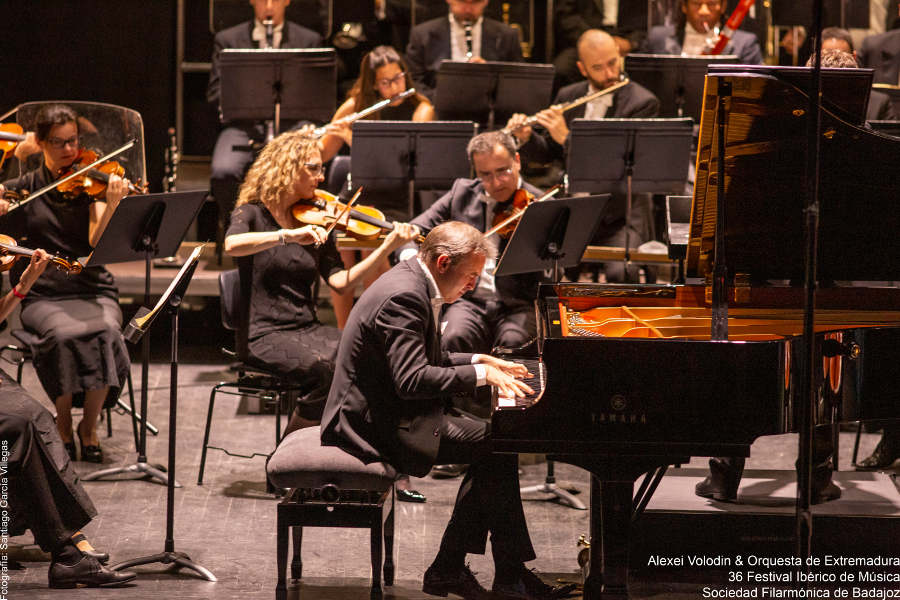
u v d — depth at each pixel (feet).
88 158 49.70
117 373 47.34
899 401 31.37
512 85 59.72
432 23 69.21
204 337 69.31
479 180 49.16
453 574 34.47
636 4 74.95
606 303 37.42
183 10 76.33
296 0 73.20
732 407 29.14
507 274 44.55
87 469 46.62
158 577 35.99
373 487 32.91
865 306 37.32
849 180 32.63
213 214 75.41
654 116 61.57
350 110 62.59
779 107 29.66
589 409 29.19
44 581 35.47
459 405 50.80
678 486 38.75
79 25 74.74
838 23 73.82
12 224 48.11
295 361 43.34
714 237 34.68
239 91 59.82
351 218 47.29
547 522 41.78
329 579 36.17
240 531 40.55
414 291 32.65
